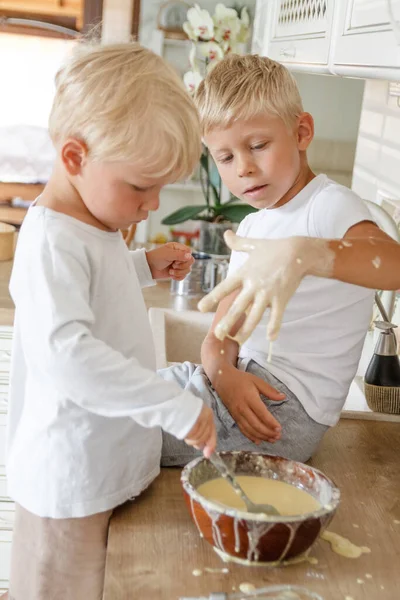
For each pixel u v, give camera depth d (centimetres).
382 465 124
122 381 94
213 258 248
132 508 106
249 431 115
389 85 186
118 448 105
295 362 119
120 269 107
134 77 96
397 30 106
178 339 202
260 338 122
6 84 334
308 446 119
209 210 263
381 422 142
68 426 103
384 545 99
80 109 97
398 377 145
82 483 103
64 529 104
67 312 95
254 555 91
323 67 153
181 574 91
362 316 121
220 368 119
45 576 107
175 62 324
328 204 114
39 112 337
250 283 86
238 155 117
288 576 91
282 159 117
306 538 90
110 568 91
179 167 100
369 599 88
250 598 86
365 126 206
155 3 319
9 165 334
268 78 116
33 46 330
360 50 126
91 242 103
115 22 321
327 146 308
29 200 334
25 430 108
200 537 99
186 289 241
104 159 97
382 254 91
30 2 323
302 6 186
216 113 116
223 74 118
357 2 130
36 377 106
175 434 94
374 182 196
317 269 89
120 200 100
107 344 106
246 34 294
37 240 100
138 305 111
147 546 96
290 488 103
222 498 100
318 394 118
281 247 88
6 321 215
